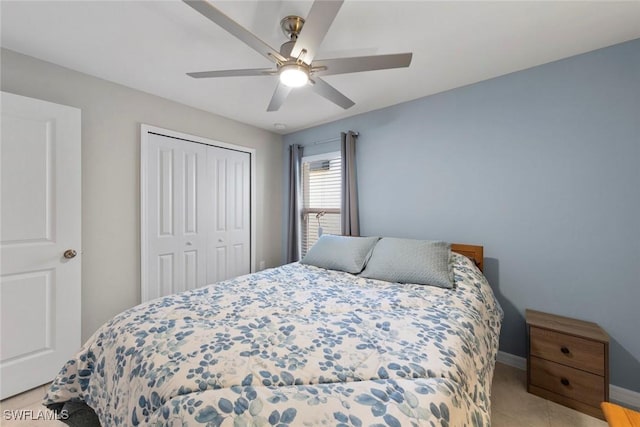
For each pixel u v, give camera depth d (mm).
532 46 1739
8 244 1727
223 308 1393
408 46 1727
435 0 1339
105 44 1730
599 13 1438
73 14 1452
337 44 1691
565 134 1882
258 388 778
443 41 1679
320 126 3340
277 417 673
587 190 1810
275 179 3693
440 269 1897
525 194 2039
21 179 1769
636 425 809
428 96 2492
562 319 1842
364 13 1423
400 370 881
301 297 1608
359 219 2965
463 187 2318
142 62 1939
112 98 2246
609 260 1741
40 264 1836
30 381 1787
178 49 1777
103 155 2211
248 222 3371
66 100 2020
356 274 2193
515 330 2090
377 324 1226
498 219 2158
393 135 2715
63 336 1921
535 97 1991
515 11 1421
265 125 3367
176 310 1344
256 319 1259
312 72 1484
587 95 1804
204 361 912
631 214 1674
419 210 2561
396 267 2002
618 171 1711
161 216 2572
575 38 1655
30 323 1797
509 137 2100
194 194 2824
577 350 1620
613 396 1719
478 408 929
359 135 2963
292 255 3523
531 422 1536
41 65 1911
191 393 776
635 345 1667
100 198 2203
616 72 1714
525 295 2049
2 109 1695
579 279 1841
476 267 2123
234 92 2428
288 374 849
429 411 704
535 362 1760
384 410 693
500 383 1882
